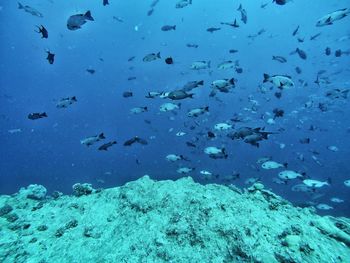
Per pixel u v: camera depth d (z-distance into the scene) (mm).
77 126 30156
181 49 32719
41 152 27094
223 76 30625
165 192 4484
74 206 4707
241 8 11070
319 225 3898
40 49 30344
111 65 32000
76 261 3369
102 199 4812
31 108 30891
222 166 20375
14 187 19141
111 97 31109
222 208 3910
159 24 32062
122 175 19641
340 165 19766
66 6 28422
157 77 31609
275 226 3646
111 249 3494
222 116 25891
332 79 25188
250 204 4215
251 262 3062
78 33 30219
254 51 34875
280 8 33750
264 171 18734
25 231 4125
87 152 26688
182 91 7027
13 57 30203
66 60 31312
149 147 25953
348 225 4078
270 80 7016
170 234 3568
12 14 27531
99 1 29047
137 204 4312
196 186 4879
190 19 32781
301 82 16766
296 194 14352
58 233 3947
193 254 3250
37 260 3434
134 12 30453
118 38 31375
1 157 26469
